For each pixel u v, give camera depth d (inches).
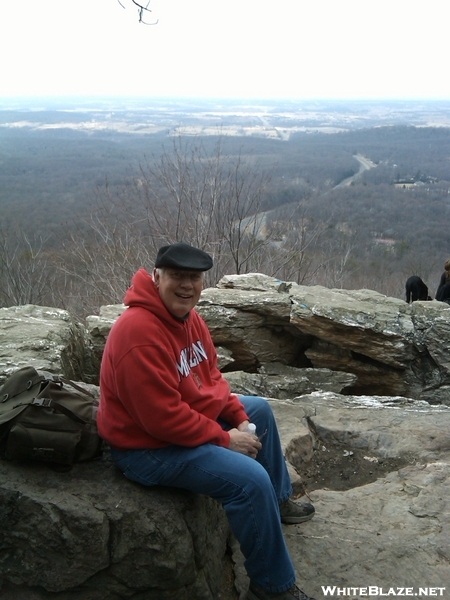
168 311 96.6
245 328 227.8
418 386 217.0
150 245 430.3
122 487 98.8
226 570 111.2
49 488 95.7
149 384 91.7
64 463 96.9
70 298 444.5
